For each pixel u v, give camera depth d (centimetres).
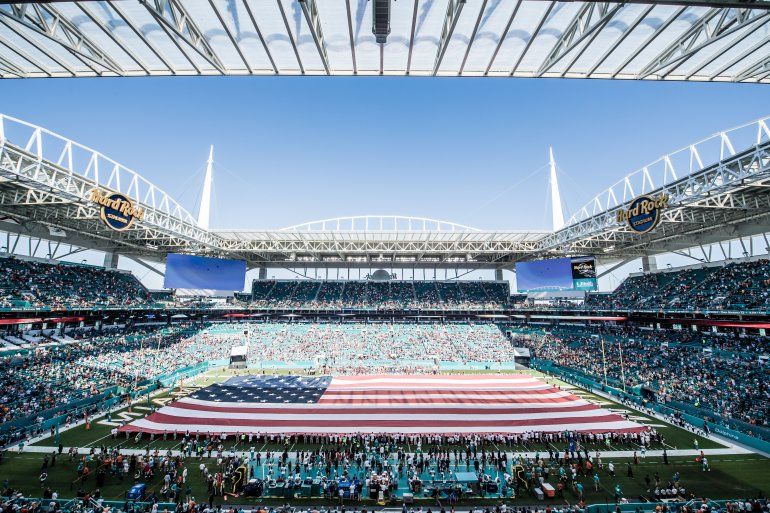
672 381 4806
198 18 1513
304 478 2673
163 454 3062
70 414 3750
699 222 5422
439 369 6581
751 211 4900
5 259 5934
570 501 2422
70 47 1590
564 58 1697
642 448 3300
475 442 3344
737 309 5275
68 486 2512
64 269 6756
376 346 7381
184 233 6238
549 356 6925
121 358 5728
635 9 1412
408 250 7812
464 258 9762
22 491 2433
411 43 1600
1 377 4172
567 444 3381
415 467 2827
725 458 3086
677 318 6219
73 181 4088
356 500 2442
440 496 2484
